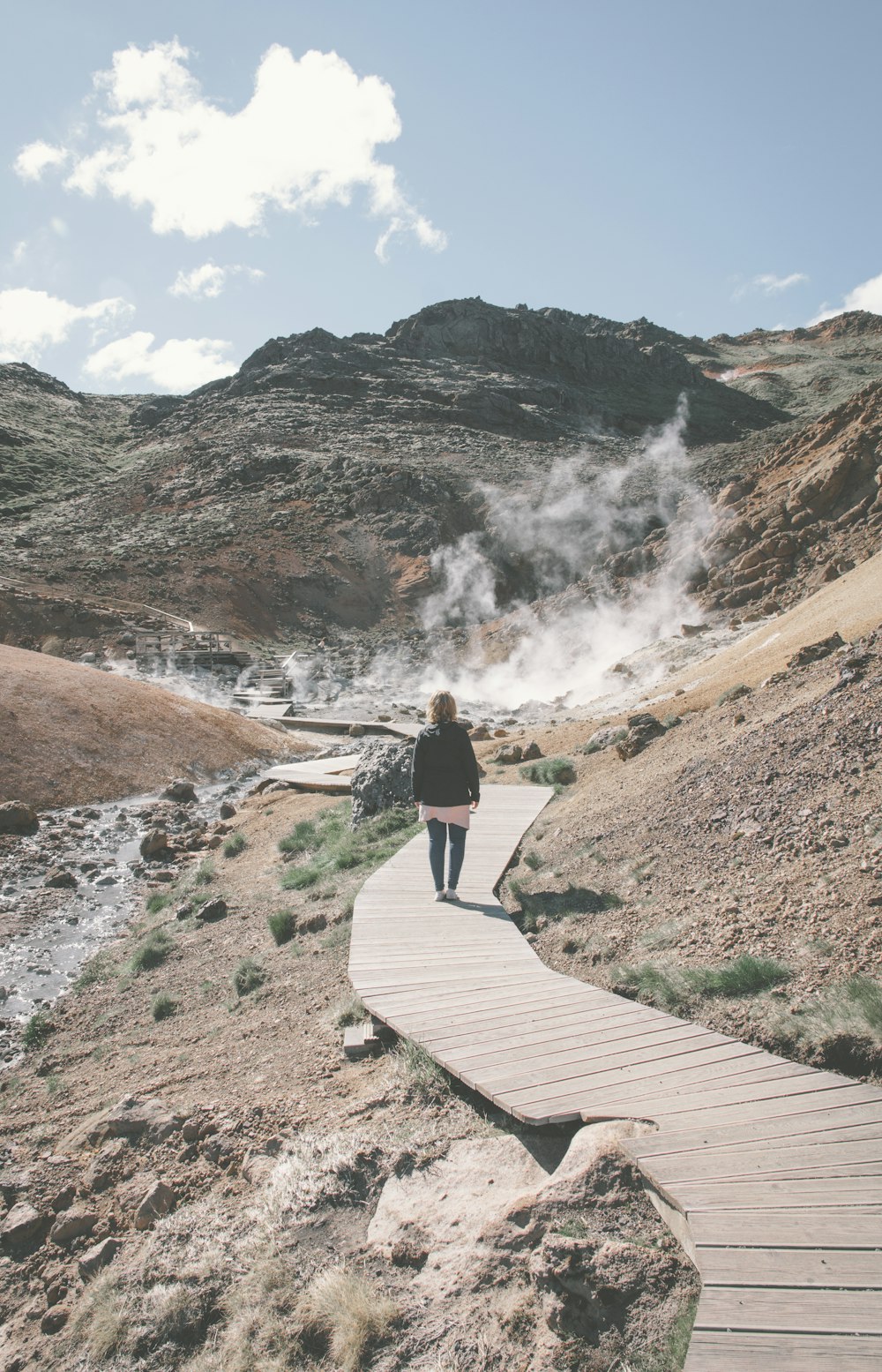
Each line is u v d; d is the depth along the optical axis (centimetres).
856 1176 339
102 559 5819
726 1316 279
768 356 19325
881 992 450
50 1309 453
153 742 2267
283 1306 396
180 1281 434
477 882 856
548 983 594
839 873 600
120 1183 540
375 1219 426
